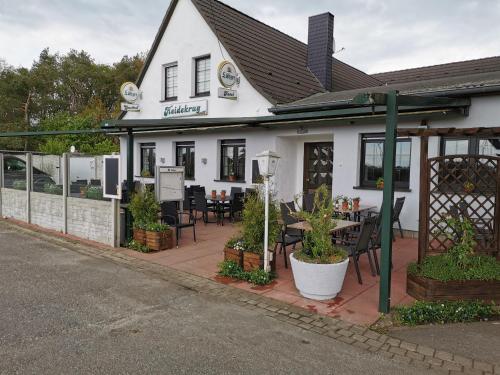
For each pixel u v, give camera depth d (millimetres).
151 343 3867
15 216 11008
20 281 5730
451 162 5672
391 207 4621
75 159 8961
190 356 3627
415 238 8852
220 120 9609
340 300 5133
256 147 11883
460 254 5094
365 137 9766
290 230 7270
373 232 6379
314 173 11914
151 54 14703
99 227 8203
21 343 3811
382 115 8320
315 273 4984
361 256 7383
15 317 4430
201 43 13188
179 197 8891
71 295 5188
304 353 3750
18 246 8008
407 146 9062
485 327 4387
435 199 5625
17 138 28266
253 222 6008
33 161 10234
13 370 3314
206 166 13219
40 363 3441
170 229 7832
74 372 3307
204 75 13430
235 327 4301
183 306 4891
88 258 7105
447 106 7766
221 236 9047
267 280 5758
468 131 5398
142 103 15289
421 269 5234
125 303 4945
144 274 6199
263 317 4594
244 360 3584
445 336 4160
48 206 9688
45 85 38156
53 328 4160
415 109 8180
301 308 4875
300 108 10266
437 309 4605
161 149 14695
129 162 8453
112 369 3367
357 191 9781
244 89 12000
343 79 16250
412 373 3438
